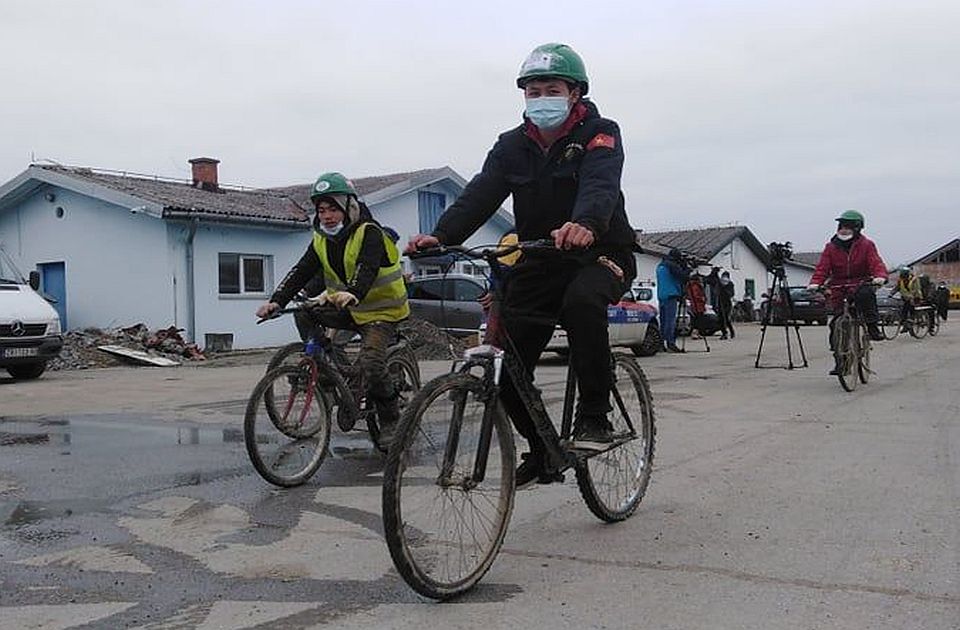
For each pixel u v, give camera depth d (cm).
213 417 912
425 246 406
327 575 404
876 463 623
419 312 1833
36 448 732
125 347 1802
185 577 402
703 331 1973
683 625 338
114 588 388
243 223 2148
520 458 430
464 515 382
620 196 427
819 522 477
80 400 1091
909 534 452
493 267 410
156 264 2091
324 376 609
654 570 402
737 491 548
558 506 516
